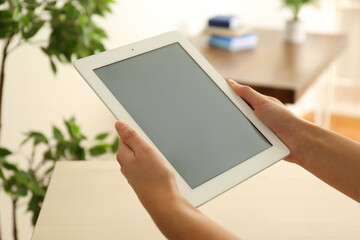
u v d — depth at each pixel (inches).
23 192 57.2
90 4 59.1
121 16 97.3
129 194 37.4
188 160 30.0
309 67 95.8
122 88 31.5
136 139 26.9
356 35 139.3
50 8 57.4
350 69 142.5
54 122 84.4
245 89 35.2
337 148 31.9
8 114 72.5
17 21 53.1
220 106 33.9
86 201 36.3
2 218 74.7
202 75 34.8
